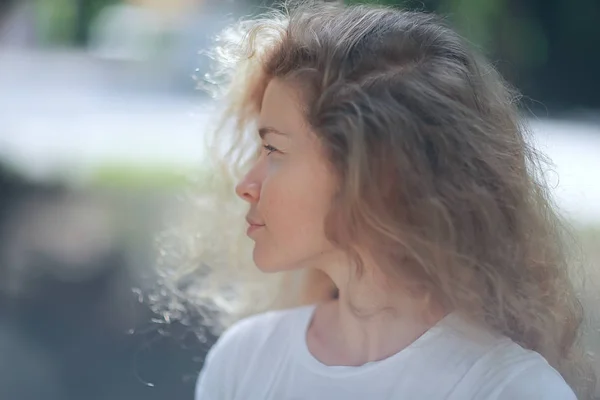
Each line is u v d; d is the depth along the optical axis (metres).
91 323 4.66
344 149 1.14
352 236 1.17
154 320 1.91
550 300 1.27
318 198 1.18
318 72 1.18
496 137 1.20
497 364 1.13
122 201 7.25
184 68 11.84
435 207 1.13
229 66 1.48
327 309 1.32
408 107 1.14
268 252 1.22
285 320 1.35
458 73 1.19
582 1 11.25
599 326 1.51
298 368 1.27
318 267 1.27
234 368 1.35
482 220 1.17
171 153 8.86
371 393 1.18
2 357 4.23
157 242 2.12
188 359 3.95
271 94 1.22
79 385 3.93
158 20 12.19
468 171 1.16
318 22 1.25
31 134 9.15
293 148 1.19
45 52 13.70
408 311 1.20
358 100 1.15
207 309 2.06
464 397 1.13
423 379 1.16
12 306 4.93
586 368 1.38
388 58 1.18
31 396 3.81
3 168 7.68
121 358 4.23
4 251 5.92
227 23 1.90
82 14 11.39
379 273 1.19
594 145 7.59
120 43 12.40
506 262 1.19
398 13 1.27
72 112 10.34
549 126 8.49
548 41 11.20
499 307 1.17
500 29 7.34
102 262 5.74
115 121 10.01
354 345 1.23
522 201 1.23
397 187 1.14
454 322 1.18
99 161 8.45
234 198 1.64
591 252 2.00
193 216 1.74
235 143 1.54
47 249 6.04
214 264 1.69
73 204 7.18
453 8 5.63
